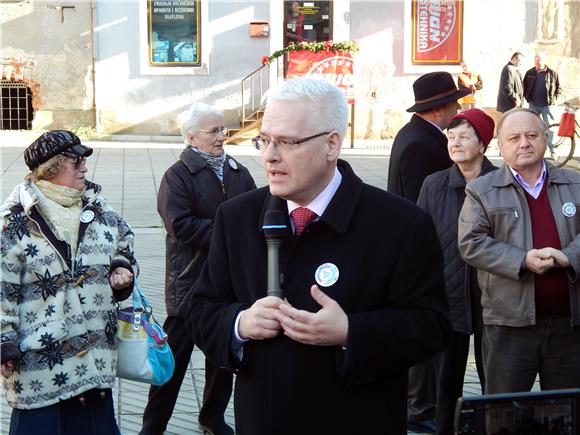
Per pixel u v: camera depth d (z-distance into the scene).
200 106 5.38
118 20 23.22
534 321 4.36
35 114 23.42
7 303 3.80
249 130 22.03
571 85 23.03
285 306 2.84
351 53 20.66
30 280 3.87
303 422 2.90
